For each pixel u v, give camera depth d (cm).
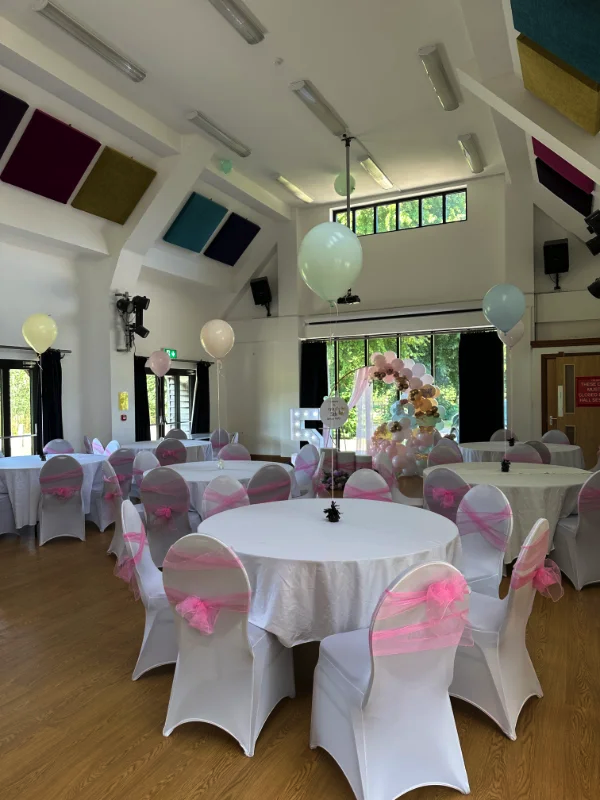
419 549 208
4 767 183
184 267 908
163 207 732
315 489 483
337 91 557
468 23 362
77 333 754
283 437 995
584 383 744
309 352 976
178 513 364
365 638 189
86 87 531
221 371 1056
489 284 835
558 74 296
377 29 456
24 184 610
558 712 211
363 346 945
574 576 344
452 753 169
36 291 696
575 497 366
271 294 1018
